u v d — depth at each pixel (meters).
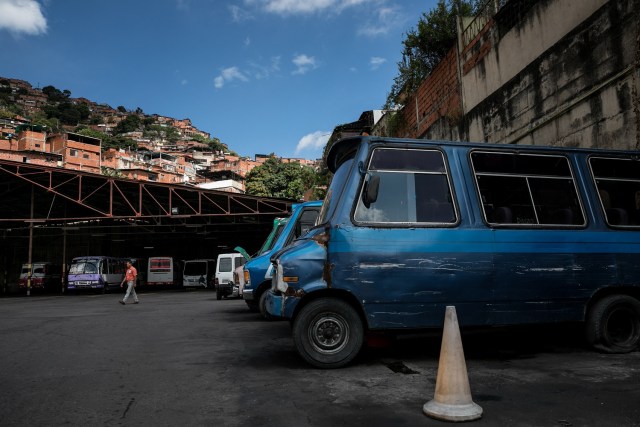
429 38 15.71
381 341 5.18
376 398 3.68
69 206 38.19
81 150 77.00
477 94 12.23
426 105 15.62
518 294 5.08
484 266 5.03
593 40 8.14
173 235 44.97
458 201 5.16
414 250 4.92
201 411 3.46
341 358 4.74
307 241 5.07
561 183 5.56
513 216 5.29
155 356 5.77
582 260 5.32
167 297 23.06
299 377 4.42
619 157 5.84
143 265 40.03
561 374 4.35
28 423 3.26
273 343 6.55
